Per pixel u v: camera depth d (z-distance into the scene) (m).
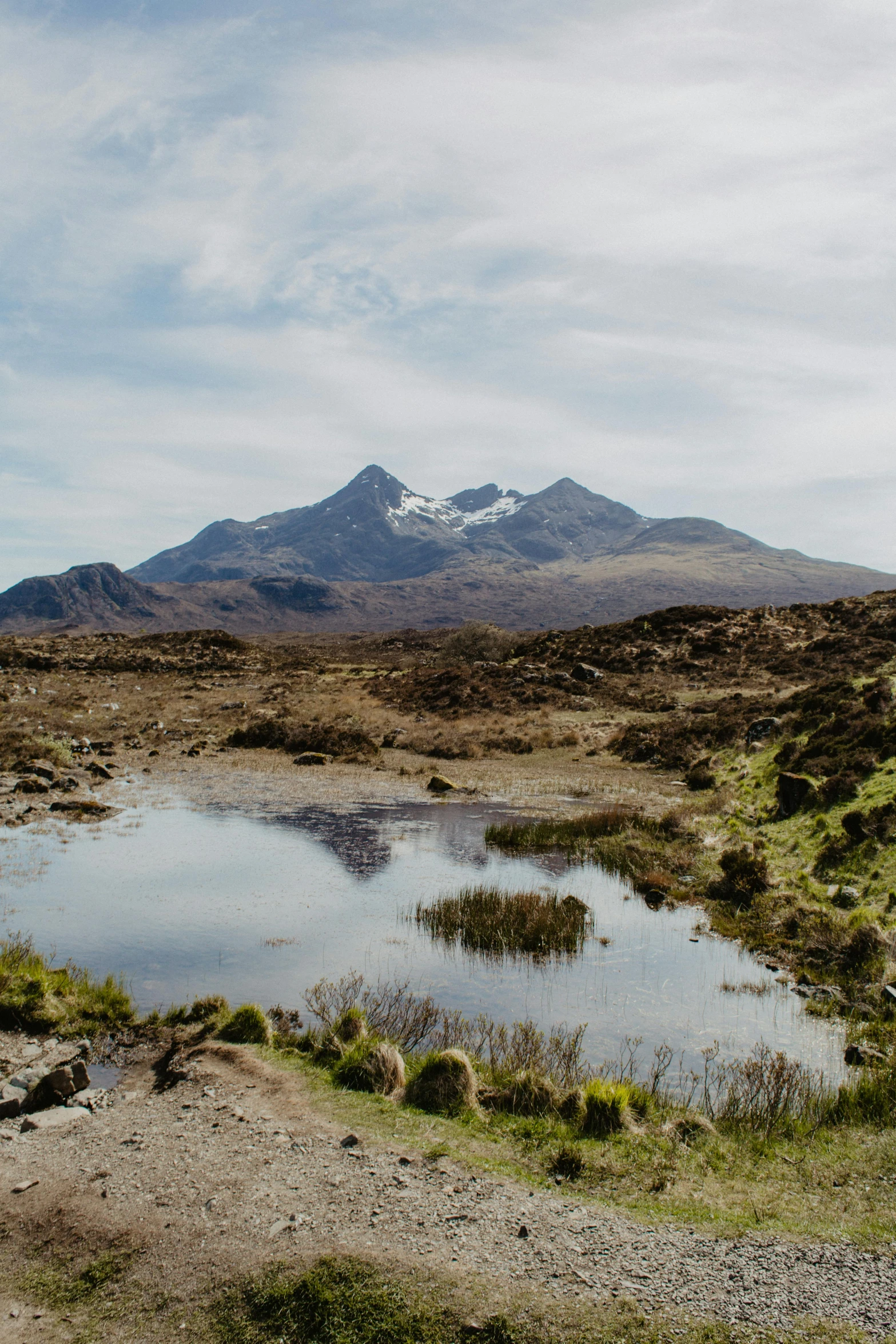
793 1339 4.42
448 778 29.52
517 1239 5.35
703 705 39.03
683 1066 8.79
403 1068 8.13
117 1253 5.25
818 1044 9.45
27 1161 6.44
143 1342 4.52
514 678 52.22
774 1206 5.82
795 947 12.52
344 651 104.81
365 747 34.91
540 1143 6.79
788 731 25.27
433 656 85.31
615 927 13.91
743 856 15.95
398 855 18.50
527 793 26.84
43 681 51.09
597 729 38.97
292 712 43.22
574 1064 8.61
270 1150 6.56
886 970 10.90
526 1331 4.50
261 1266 5.07
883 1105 7.46
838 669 43.22
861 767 17.92
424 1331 4.53
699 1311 4.66
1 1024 9.37
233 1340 4.53
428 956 12.31
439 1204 5.76
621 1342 4.42
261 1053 8.64
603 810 23.83
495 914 13.56
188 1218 5.59
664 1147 6.76
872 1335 4.45
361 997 10.55
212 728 39.16
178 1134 6.86
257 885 15.77
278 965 11.73
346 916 14.12
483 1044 9.18
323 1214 5.62
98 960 11.72
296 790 26.61
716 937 13.38
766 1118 7.27
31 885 15.30
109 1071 8.40
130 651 67.81
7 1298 4.88
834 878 14.36
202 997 10.51
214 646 73.12
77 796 24.06
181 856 17.83
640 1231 5.48
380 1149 6.58
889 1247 5.29
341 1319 4.63
